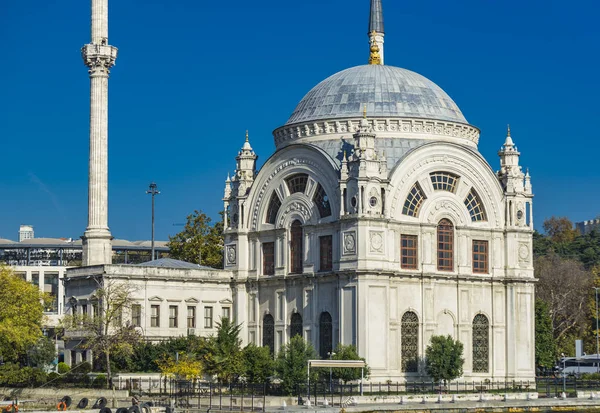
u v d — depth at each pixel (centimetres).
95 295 10981
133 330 10669
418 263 11188
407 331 11050
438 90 12394
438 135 11788
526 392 10400
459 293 11431
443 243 11438
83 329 11162
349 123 11669
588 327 16475
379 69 12331
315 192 11450
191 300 11838
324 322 11188
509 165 12088
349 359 10106
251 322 12081
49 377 10938
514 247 11831
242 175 12488
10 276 11400
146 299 11481
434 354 10719
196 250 14725
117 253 19938
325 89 12256
